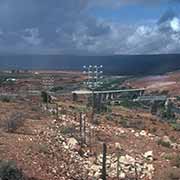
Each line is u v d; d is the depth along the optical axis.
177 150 37.22
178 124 63.78
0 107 46.75
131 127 48.72
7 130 31.12
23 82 161.38
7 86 141.12
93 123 44.78
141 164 29.64
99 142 34.84
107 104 90.31
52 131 34.62
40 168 23.28
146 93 157.25
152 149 35.84
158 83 191.62
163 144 38.84
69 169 25.42
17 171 19.41
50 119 41.62
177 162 31.06
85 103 76.25
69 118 45.47
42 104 57.38
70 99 88.62
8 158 22.98
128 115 69.69
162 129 53.00
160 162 31.19
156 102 117.69
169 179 27.52
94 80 46.16
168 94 159.25
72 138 33.06
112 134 40.31
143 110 96.25
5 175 18.56
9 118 33.69
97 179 25.38
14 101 57.94
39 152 26.25
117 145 34.19
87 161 28.59
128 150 33.75
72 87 148.12
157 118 74.75
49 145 29.08
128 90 135.75
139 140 39.53
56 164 25.30
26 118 40.00
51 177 22.61
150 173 28.30
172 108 108.44
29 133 31.94
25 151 25.33
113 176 26.47
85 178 24.91
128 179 26.62
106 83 152.12
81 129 35.97
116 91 120.75
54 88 131.12
